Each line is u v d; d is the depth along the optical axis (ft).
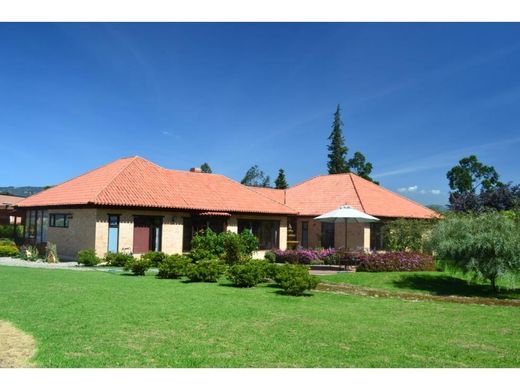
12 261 88.48
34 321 32.09
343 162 249.55
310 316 37.63
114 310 36.88
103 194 88.48
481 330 34.94
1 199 188.55
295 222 125.90
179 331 30.66
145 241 93.35
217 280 60.80
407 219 111.96
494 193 138.82
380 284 64.44
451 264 63.67
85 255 80.02
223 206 105.60
